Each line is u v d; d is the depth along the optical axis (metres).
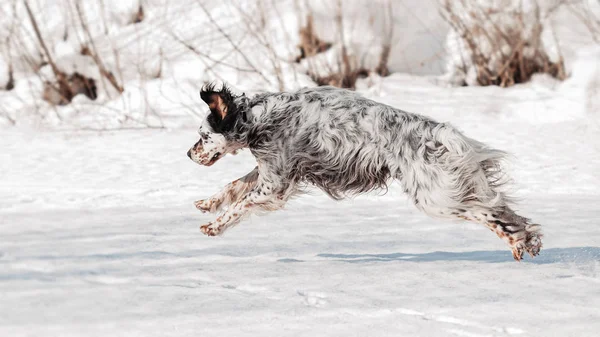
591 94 17.31
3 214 9.18
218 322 5.06
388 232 8.48
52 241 7.49
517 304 5.54
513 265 6.80
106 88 19.09
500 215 6.81
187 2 21.14
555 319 5.21
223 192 7.64
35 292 5.54
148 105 17.78
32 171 12.24
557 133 15.02
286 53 19.25
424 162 6.66
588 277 6.30
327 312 5.34
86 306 5.28
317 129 7.05
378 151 6.87
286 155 7.17
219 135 7.31
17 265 6.29
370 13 19.73
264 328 4.98
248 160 13.14
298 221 9.03
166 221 8.83
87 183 11.38
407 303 5.57
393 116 6.91
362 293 5.83
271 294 5.80
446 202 6.66
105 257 6.77
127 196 10.53
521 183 11.41
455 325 5.12
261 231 8.38
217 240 7.83
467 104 17.52
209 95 7.27
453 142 6.63
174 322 5.03
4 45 19.88
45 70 19.48
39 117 17.70
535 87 18.72
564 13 20.45
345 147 6.96
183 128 16.44
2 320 4.91
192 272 6.38
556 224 8.82
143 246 7.39
